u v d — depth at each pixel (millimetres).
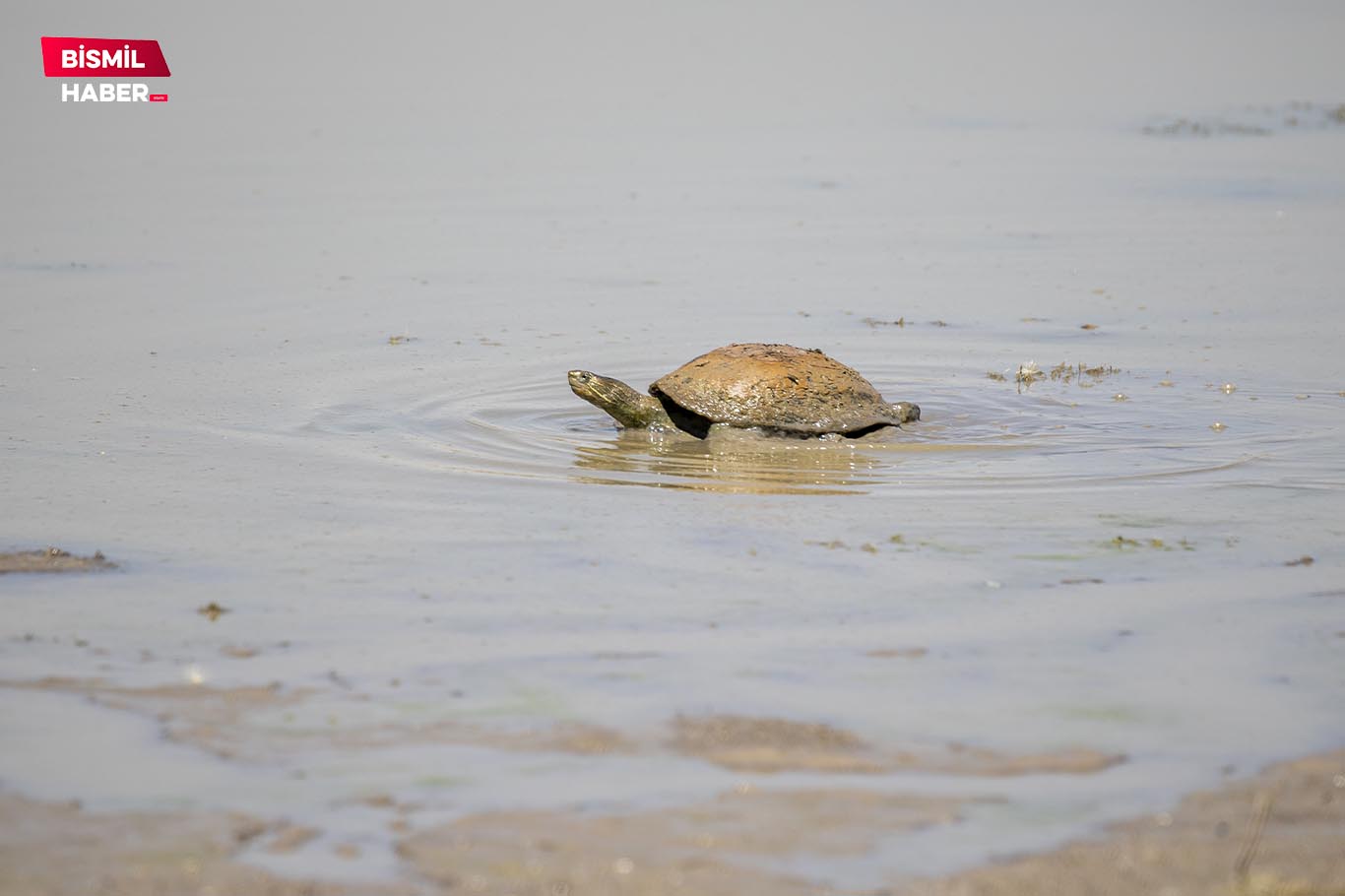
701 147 122625
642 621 26203
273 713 21797
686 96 161250
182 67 182750
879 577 28984
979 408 46375
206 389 48406
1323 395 47281
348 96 157250
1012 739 20906
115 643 24922
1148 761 20203
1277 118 137625
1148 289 67062
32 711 21797
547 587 28281
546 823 18250
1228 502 34875
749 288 68000
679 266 73625
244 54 197500
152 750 20422
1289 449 40344
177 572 29172
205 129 130750
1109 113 144750
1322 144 119562
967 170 109188
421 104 151250
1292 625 25875
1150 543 31375
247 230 83750
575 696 22453
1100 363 52969
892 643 25031
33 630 25547
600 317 61500
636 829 18078
